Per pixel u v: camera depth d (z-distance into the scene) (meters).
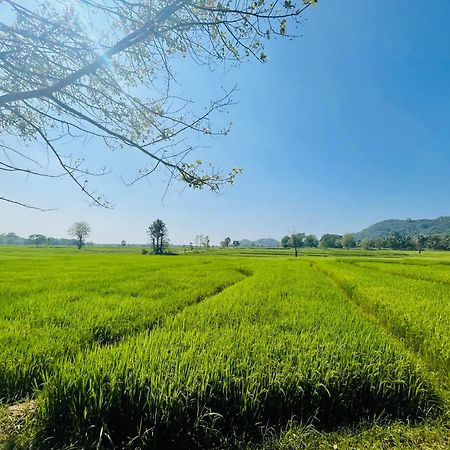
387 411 4.78
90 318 8.74
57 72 2.49
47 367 5.48
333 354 5.63
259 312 10.26
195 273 27.12
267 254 111.56
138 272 27.41
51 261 45.19
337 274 25.34
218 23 2.42
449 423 4.39
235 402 4.41
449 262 50.09
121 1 2.36
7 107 2.24
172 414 4.07
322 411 4.65
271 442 3.95
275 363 5.25
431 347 6.76
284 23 2.40
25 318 8.77
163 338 6.67
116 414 4.05
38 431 3.90
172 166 2.67
